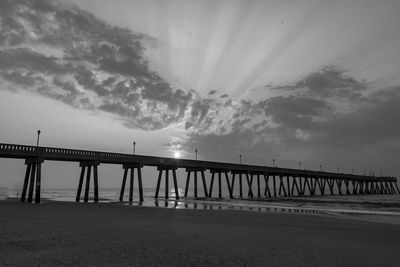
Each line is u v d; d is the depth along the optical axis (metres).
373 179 169.75
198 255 13.46
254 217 30.41
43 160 42.00
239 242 16.73
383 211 42.09
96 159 48.16
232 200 67.38
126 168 55.34
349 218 32.00
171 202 57.09
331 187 135.00
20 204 37.03
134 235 17.81
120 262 11.94
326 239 18.69
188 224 23.41
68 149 44.66
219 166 74.06
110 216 26.56
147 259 12.52
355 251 15.41
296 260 13.20
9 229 18.52
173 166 63.53
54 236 16.67
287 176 107.19
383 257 14.21
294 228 23.22
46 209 30.77
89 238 16.42
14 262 11.47
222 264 12.22
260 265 12.26
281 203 58.41
